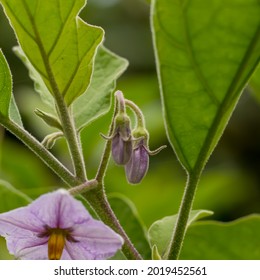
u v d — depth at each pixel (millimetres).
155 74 970
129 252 367
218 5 330
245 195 777
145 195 571
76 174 374
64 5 370
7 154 579
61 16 372
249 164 912
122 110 383
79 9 372
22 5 369
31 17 371
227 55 341
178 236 366
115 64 428
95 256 363
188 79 348
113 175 573
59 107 380
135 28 995
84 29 375
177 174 787
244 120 918
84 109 411
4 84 378
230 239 462
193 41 339
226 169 898
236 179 722
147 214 568
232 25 334
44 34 374
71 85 380
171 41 340
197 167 363
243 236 462
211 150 364
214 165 908
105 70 427
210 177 575
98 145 577
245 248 464
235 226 461
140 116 393
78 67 379
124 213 455
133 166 389
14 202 474
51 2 370
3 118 376
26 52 378
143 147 390
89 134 567
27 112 652
